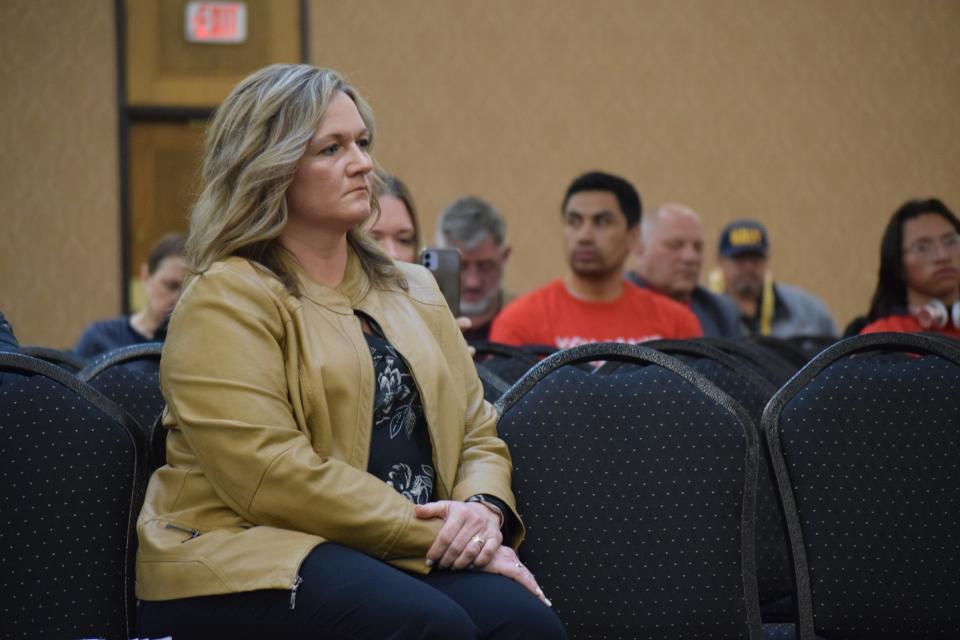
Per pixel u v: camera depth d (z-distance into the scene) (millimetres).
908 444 4387
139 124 13195
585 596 4238
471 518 3750
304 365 3803
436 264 5117
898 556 4328
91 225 12992
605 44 13656
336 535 3660
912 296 6688
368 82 13336
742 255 11008
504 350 5742
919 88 14039
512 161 13523
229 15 13234
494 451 4129
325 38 13297
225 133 3949
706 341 6031
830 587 4305
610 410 4348
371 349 3938
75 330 12945
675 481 4301
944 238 6543
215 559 3598
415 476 3914
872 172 13984
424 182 13398
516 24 13570
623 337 7434
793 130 13891
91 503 4027
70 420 4055
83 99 13000
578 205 7445
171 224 13219
